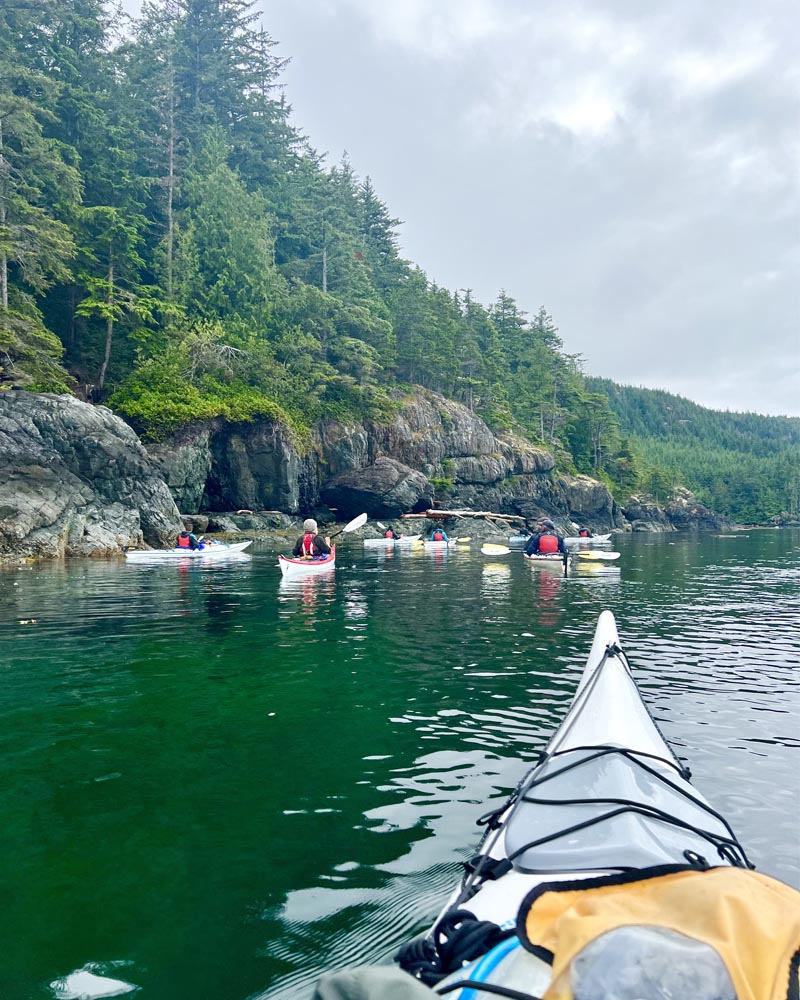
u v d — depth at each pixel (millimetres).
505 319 99750
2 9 44375
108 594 14992
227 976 2867
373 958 2980
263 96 67000
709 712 6602
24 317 33594
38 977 2861
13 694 7199
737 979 1782
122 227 41594
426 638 10141
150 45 57500
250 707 6758
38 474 25797
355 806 4574
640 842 3010
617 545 44344
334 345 53156
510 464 64375
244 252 52344
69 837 4156
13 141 39594
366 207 80188
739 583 18719
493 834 3652
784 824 4254
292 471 41406
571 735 4605
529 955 2277
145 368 40125
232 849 3994
